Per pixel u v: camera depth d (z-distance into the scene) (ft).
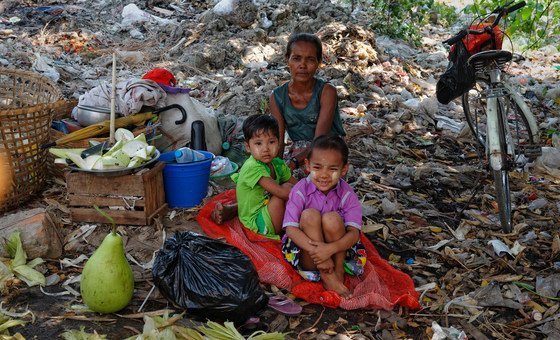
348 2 35.81
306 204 11.35
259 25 29.40
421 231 13.83
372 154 18.20
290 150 14.35
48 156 14.84
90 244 12.38
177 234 10.82
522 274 12.10
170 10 34.37
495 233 13.64
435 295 11.37
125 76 23.89
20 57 24.27
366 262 11.75
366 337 10.12
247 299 9.80
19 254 11.26
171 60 26.35
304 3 31.04
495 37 14.73
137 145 12.94
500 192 13.20
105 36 29.43
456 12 40.52
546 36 33.65
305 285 11.12
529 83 26.07
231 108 20.45
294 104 13.88
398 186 15.99
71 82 22.70
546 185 16.46
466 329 10.44
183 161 13.83
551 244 13.30
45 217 11.94
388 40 30.17
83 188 12.80
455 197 15.79
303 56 13.16
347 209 11.33
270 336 9.26
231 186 15.24
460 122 21.34
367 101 22.17
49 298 10.62
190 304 9.92
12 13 31.01
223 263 10.11
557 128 20.79
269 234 12.39
